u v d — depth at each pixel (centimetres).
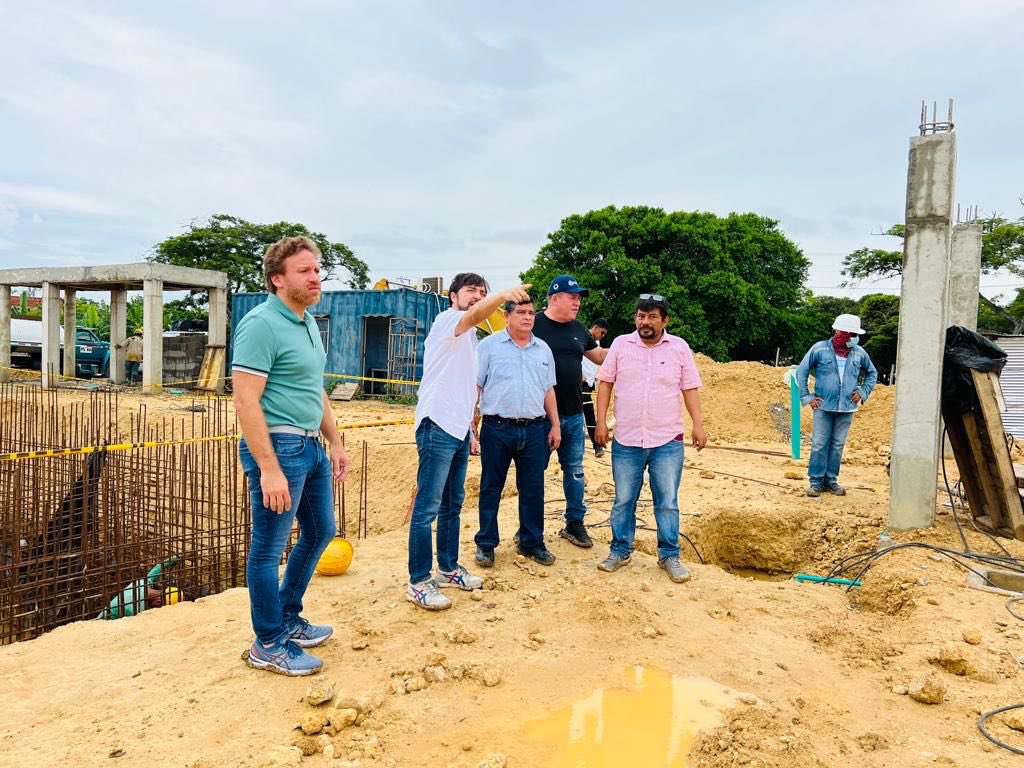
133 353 2300
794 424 1090
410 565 446
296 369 328
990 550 581
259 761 274
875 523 685
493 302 399
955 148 587
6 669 355
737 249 2880
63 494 834
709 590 496
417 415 434
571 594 462
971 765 282
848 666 383
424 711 318
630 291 2683
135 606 639
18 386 1889
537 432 512
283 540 341
